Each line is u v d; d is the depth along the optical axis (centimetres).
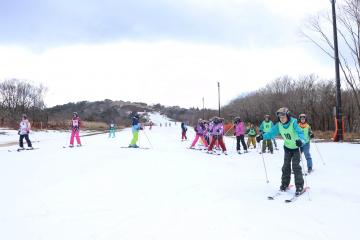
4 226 554
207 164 1219
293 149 757
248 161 1334
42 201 694
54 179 915
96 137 3158
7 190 789
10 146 2058
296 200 703
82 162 1223
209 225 549
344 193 762
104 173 997
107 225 551
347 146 1866
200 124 1911
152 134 3959
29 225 557
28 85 6225
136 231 524
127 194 746
